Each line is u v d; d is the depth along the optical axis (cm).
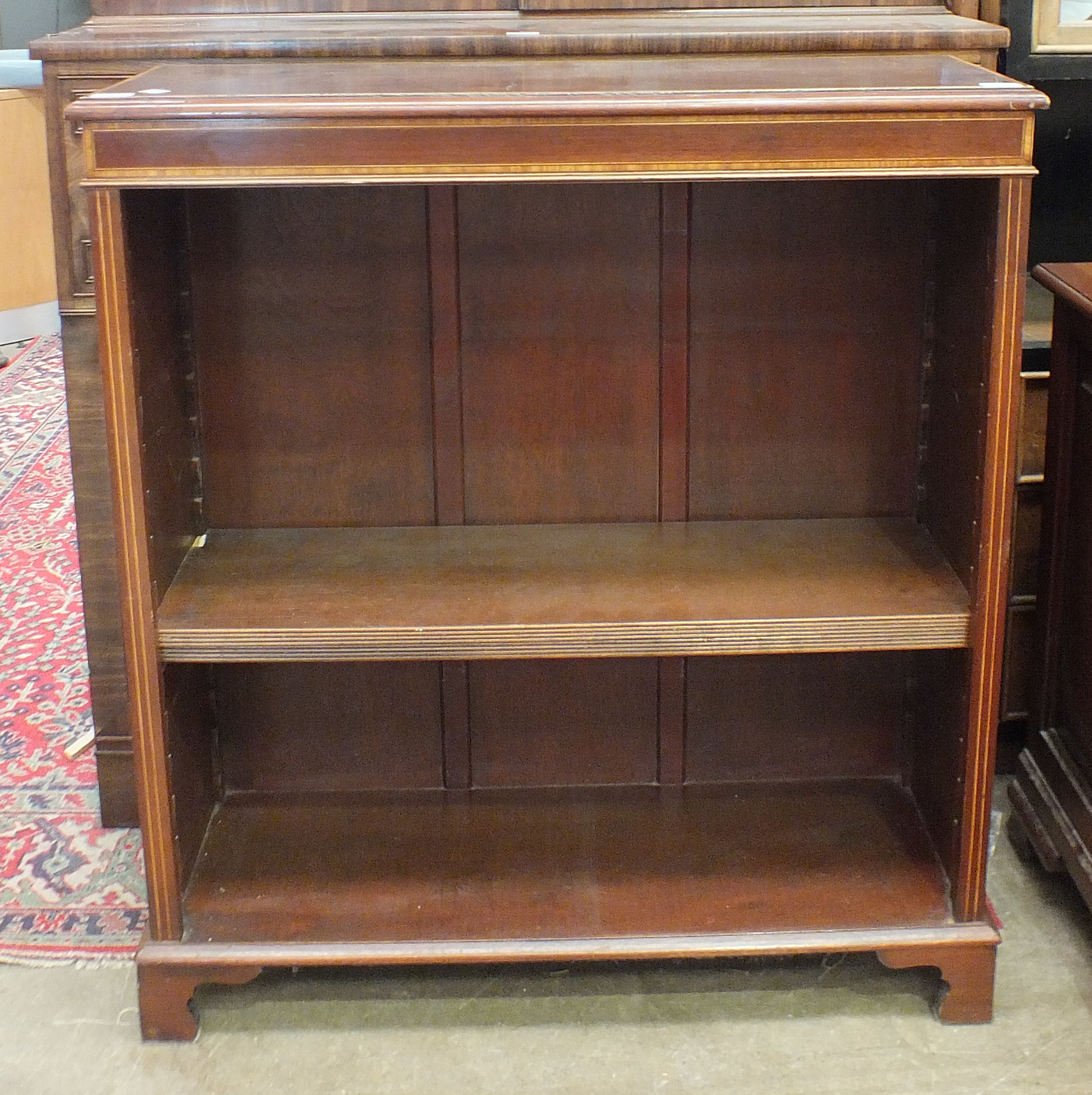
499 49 185
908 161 155
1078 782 204
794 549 196
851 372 200
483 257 194
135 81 171
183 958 184
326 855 202
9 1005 196
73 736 270
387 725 214
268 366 198
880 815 209
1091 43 230
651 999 195
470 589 184
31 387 477
